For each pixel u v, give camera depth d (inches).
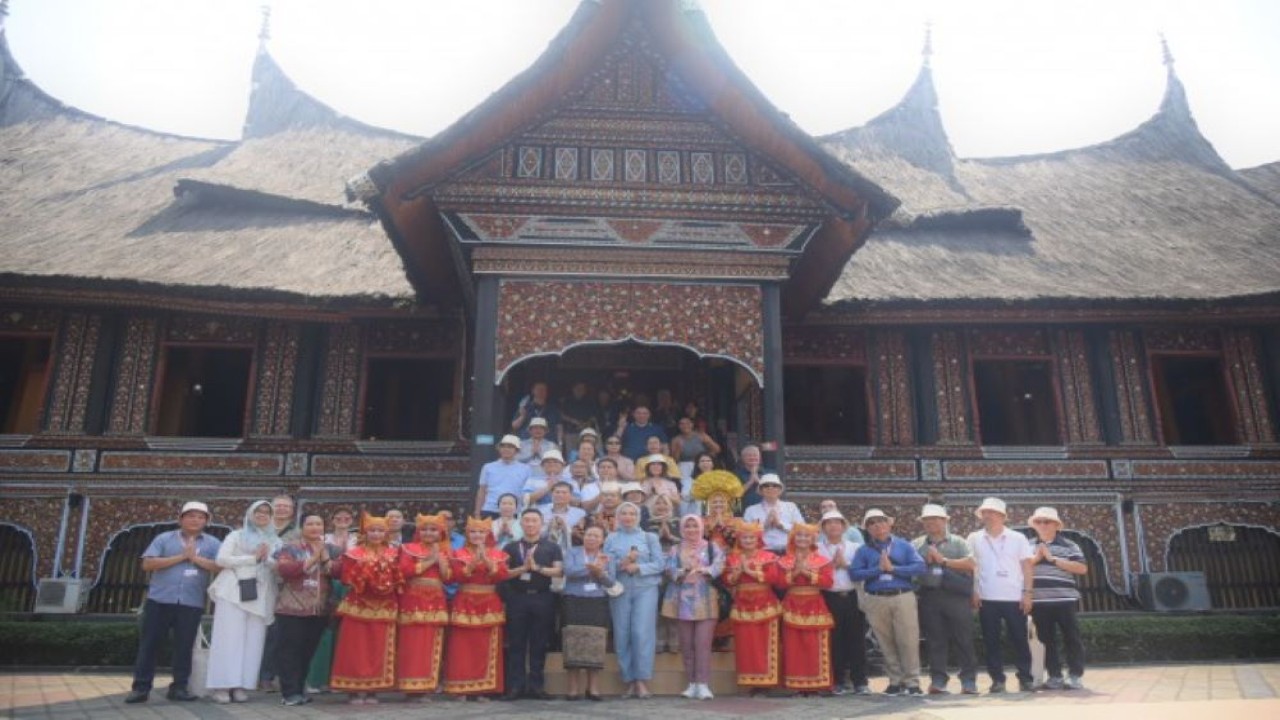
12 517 559.5
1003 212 727.7
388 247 641.6
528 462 414.6
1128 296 584.7
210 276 575.5
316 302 559.5
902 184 833.5
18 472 566.3
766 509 378.6
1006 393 631.2
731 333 427.2
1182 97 949.8
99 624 501.7
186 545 338.6
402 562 318.0
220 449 580.1
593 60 443.8
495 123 422.3
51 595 537.0
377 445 588.4
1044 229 737.6
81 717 287.7
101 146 877.8
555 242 426.3
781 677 333.7
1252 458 613.3
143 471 571.8
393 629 319.0
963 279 622.5
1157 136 928.3
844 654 351.3
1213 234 709.3
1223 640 527.2
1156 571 589.6
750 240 437.4
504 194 428.1
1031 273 636.1
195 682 340.5
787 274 435.8
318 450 585.6
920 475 601.0
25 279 555.5
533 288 422.3
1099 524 598.2
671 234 433.4
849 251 472.4
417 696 318.7
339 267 604.7
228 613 325.7
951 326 628.7
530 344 415.2
